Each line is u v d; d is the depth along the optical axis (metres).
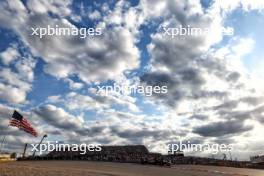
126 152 67.19
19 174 22.05
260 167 52.31
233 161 59.94
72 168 32.69
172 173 31.55
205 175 31.52
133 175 27.23
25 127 43.28
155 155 65.00
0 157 48.66
